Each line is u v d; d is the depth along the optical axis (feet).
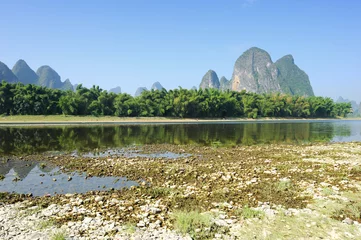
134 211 33.60
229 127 213.87
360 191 40.57
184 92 345.92
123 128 188.55
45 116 266.98
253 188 42.80
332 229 28.35
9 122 221.05
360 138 139.03
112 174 54.54
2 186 46.50
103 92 311.88
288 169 56.34
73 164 64.49
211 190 42.42
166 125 230.48
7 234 27.17
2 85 278.26
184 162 66.95
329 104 470.39
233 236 27.09
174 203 36.58
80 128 181.57
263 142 117.08
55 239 25.57
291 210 33.58
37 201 37.83
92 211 33.58
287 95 451.53
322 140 127.75
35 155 79.05
